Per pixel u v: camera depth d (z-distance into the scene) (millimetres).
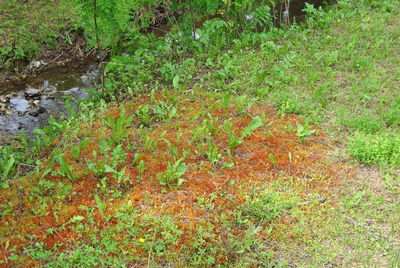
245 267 3416
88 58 8352
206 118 5629
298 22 9156
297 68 6902
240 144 5020
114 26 6121
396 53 7121
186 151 4812
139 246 3621
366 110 5594
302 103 5895
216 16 9195
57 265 3414
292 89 6277
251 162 4734
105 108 6105
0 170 4863
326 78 6531
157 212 3990
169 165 4316
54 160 4559
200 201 4121
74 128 5594
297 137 5141
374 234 3730
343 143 5035
